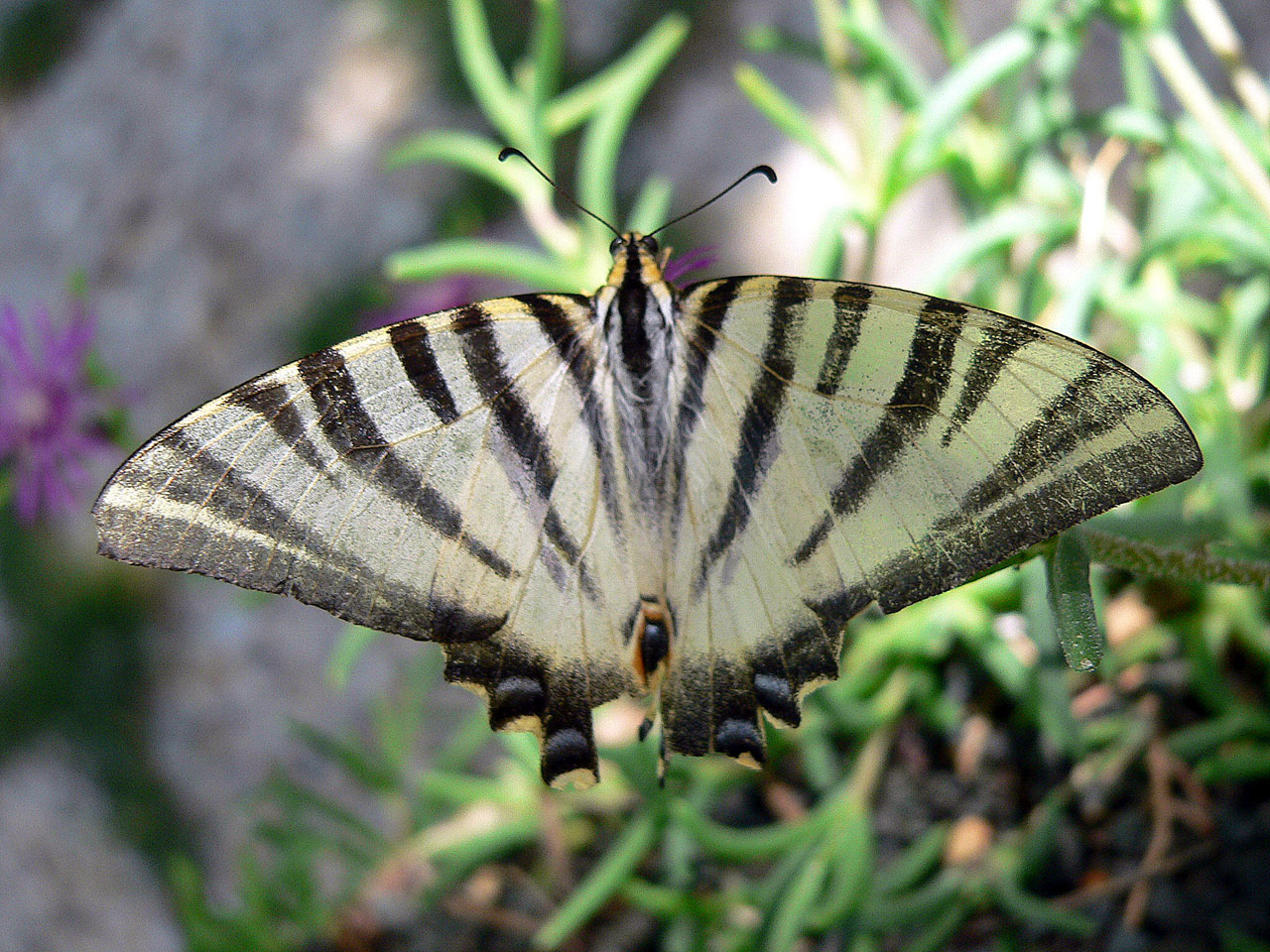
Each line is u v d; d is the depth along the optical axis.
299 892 0.36
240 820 0.47
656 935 0.36
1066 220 0.34
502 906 0.37
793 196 0.49
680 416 0.30
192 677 0.50
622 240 0.30
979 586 0.34
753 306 0.29
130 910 0.48
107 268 0.61
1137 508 0.33
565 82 0.54
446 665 0.30
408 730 0.37
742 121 0.51
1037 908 0.34
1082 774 0.35
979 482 0.29
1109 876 0.34
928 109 0.33
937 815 0.35
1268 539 0.34
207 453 0.29
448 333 0.29
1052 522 0.28
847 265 0.45
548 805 0.36
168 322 0.58
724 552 0.30
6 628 0.55
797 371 0.29
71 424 0.36
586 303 0.30
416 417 0.29
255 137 0.61
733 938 0.34
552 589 0.30
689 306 0.30
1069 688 0.35
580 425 0.30
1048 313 0.35
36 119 0.68
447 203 0.55
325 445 0.29
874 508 0.29
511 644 0.30
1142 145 0.35
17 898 0.49
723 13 0.54
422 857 0.36
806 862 0.34
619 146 0.52
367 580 0.29
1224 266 0.36
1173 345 0.33
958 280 0.37
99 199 0.63
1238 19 0.41
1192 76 0.33
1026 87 0.38
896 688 0.35
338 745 0.37
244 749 0.48
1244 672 0.35
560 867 0.36
